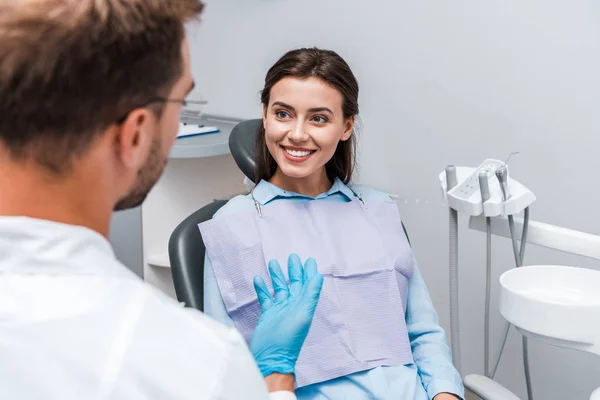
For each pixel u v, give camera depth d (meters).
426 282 2.01
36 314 0.46
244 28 2.23
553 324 1.06
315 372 1.15
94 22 0.47
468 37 1.80
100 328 0.47
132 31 0.49
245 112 2.31
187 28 0.55
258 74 2.24
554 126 1.71
